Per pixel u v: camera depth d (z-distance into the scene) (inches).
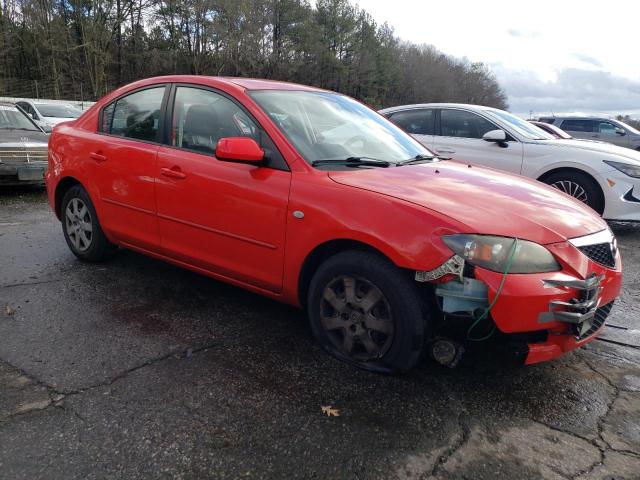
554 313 99.3
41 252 191.8
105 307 143.9
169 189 141.7
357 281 110.9
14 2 1341.0
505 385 111.0
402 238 101.0
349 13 2103.8
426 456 87.7
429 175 125.1
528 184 132.1
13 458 83.2
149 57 1552.7
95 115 172.4
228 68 1640.0
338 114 149.6
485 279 96.1
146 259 185.8
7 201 294.0
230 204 128.0
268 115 128.8
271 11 1696.6
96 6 1327.5
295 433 92.1
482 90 3782.0
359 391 105.8
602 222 121.0
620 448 92.3
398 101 2768.2
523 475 84.6
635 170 244.8
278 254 121.0
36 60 1382.9
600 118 649.6
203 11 1546.5
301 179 117.6
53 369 110.3
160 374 110.0
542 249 100.2
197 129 140.8
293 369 113.6
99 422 93.1
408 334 104.3
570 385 112.9
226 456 85.8
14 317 135.0
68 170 173.2
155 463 83.7
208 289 159.6
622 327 146.9
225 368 113.3
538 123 445.7
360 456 87.0
